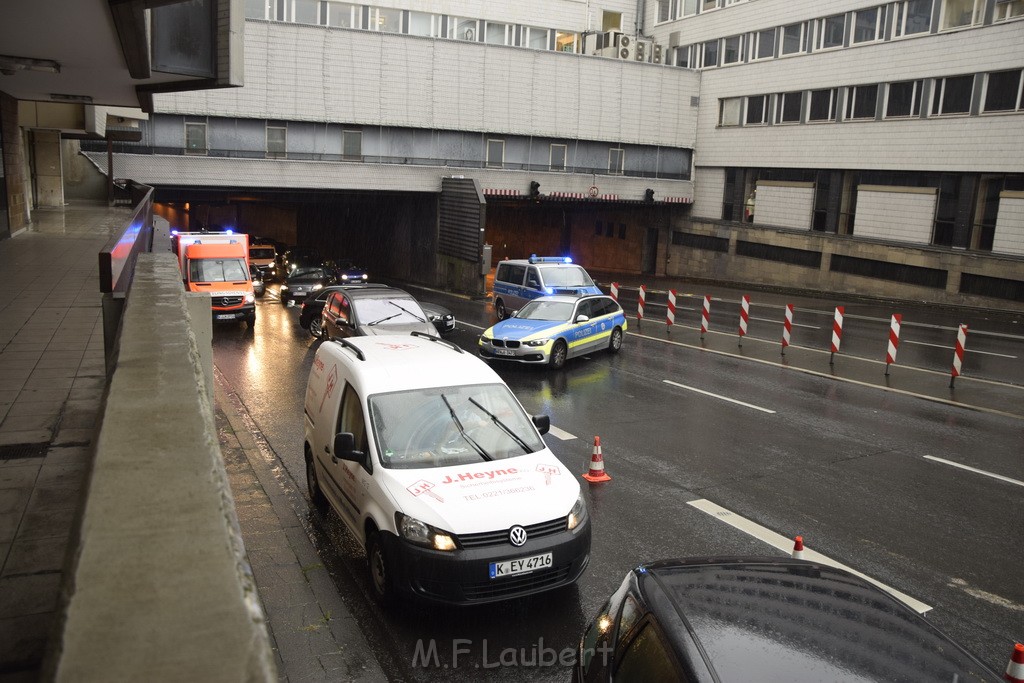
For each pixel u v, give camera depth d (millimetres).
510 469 6953
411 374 7781
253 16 37875
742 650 3508
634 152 42688
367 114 36062
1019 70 29297
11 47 13430
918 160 32969
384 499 6547
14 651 3420
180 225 61719
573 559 6574
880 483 10008
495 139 39219
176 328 4281
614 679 3928
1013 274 29250
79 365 8609
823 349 20375
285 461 10453
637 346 20484
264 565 7180
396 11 40250
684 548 7961
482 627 6344
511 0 43031
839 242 35969
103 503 1771
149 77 15820
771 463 10781
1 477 5543
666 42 45875
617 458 10945
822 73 36812
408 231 41094
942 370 17766
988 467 10703
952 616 6691
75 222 25078
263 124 34688
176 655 1189
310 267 28734
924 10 32312
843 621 3773
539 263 23953
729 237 41750
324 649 5758
